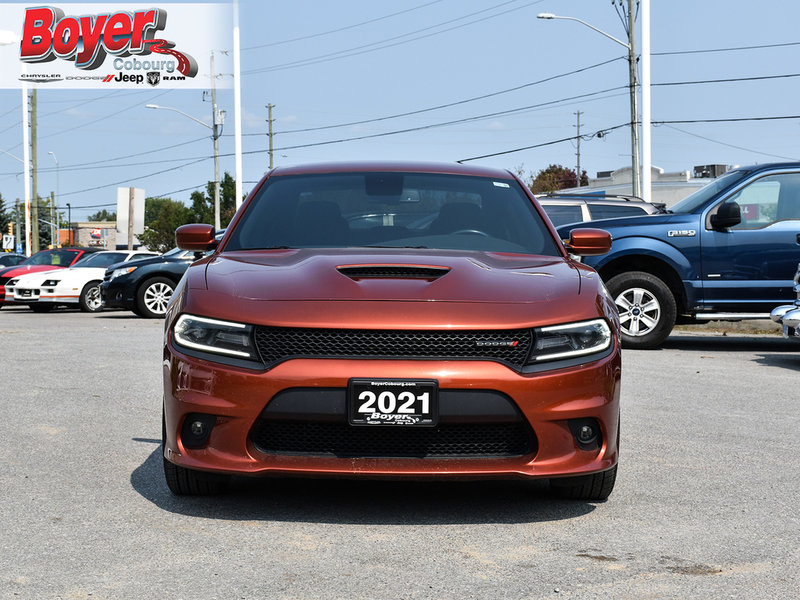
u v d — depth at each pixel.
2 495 4.21
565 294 3.96
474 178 5.38
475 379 3.63
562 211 13.29
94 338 11.96
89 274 19.53
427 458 3.69
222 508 4.02
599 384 3.83
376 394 3.60
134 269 16.58
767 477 4.71
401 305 3.74
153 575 3.16
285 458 3.68
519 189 5.37
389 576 3.18
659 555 3.45
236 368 3.69
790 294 10.25
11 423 5.95
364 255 4.38
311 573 3.20
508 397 3.66
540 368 3.73
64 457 4.99
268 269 4.15
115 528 3.71
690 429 5.97
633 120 28.56
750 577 3.21
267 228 4.86
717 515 4.01
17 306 22.98
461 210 5.02
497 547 3.53
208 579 3.13
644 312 10.48
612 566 3.32
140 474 4.63
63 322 15.70
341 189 5.17
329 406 3.61
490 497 4.29
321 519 3.87
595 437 3.87
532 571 3.25
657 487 4.50
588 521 3.90
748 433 5.85
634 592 3.04
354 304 3.74
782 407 6.81
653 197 45.25
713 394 7.39
